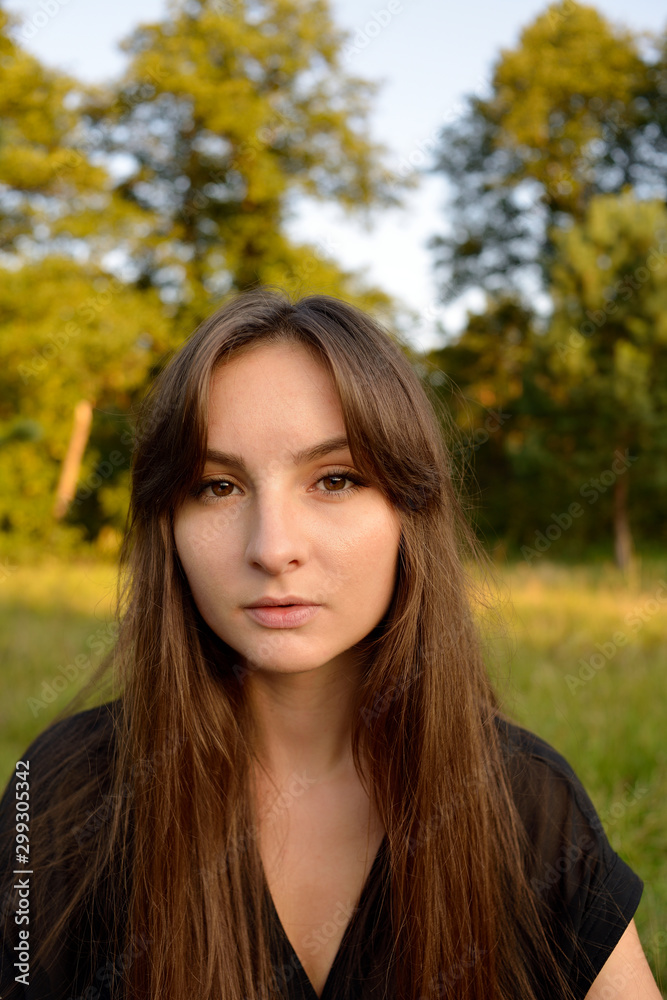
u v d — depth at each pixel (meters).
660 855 2.41
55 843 1.30
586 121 19.80
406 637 1.23
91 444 17.12
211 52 16.61
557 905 1.27
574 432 14.56
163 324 15.56
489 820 1.29
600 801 2.66
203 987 1.19
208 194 17.59
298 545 1.03
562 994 1.25
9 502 15.38
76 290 14.80
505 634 2.04
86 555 15.45
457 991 1.22
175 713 1.26
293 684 1.23
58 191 15.19
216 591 1.07
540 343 14.69
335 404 1.07
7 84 13.78
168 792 1.25
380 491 1.10
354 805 1.27
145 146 17.02
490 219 21.41
